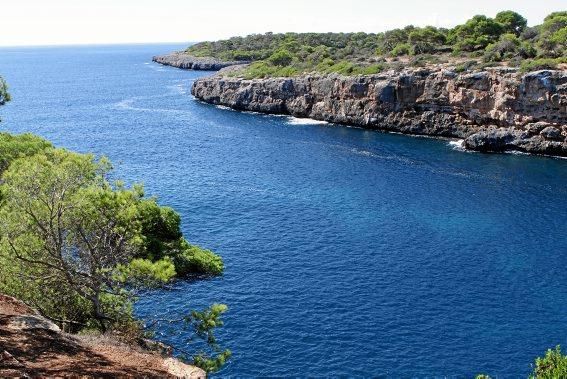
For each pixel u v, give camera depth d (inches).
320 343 1480.1
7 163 1756.9
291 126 5014.8
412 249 2159.2
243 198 2839.6
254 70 6555.1
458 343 1492.4
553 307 1692.9
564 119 3757.4
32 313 837.2
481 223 2469.2
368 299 1736.0
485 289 1811.0
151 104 6466.5
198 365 891.4
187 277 1801.2
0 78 1368.1
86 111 6008.9
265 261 2028.8
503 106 4013.3
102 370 649.6
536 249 2161.7
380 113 4753.9
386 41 6815.9
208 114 5708.7
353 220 2504.9
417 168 3489.2
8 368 583.5
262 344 1469.0
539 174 3329.2
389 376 1343.5
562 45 4554.6
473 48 5428.2
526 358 1427.2
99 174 1045.2
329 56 6510.8
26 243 932.0
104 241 951.0
